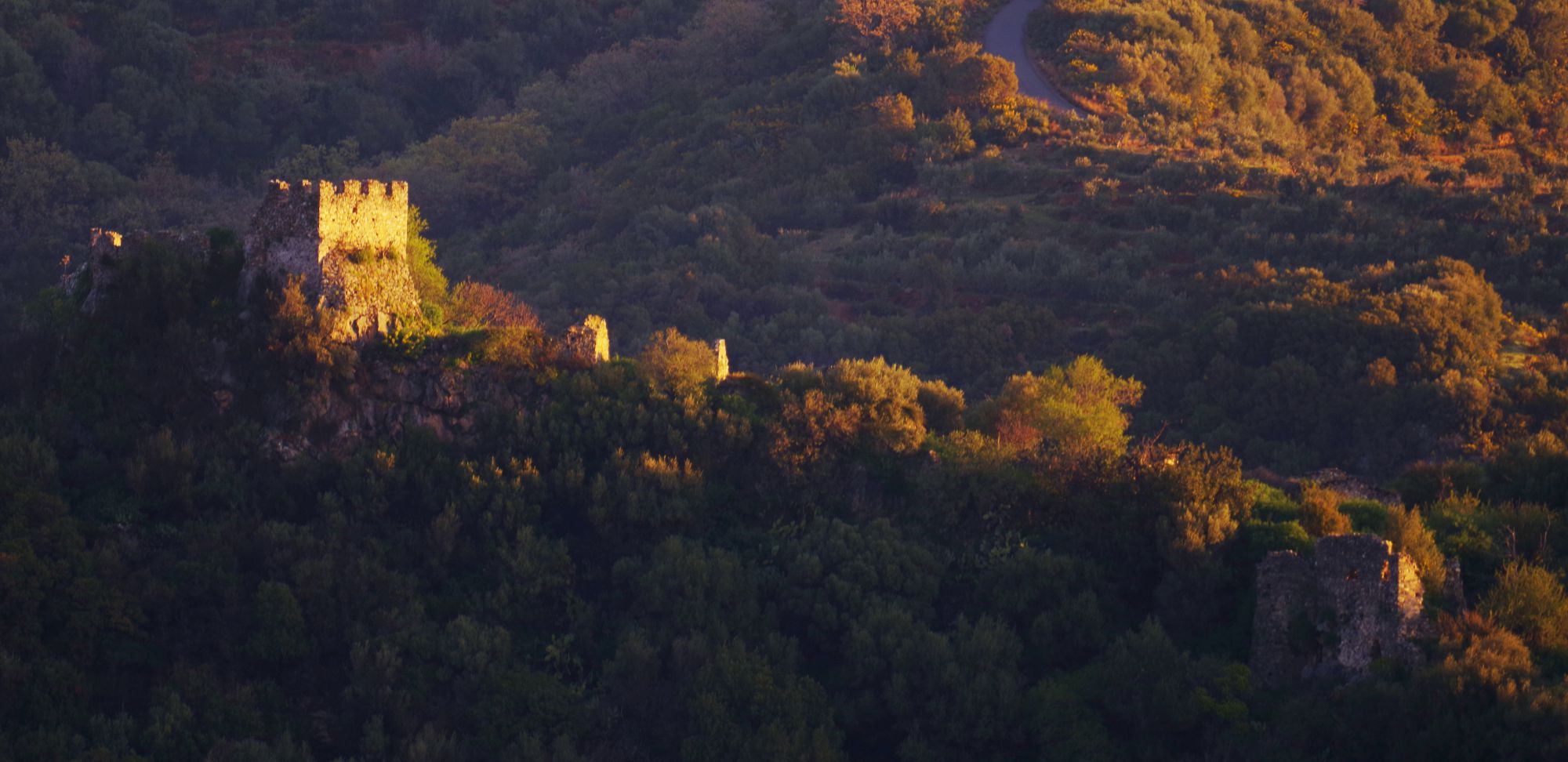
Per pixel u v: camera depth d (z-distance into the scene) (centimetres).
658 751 11531
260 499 12738
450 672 11850
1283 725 10481
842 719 11750
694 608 12344
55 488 12381
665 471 13262
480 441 13450
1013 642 11869
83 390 13012
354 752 11381
